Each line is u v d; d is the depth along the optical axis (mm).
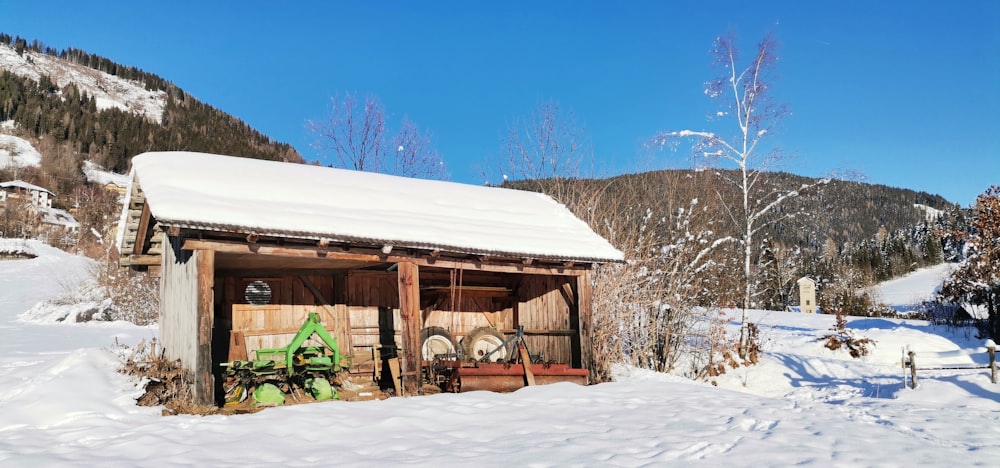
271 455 7805
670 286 20391
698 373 19469
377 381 14312
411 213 13617
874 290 54719
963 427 9734
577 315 14594
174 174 11930
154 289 31719
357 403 10812
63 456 7609
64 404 9719
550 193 26047
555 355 15141
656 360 19812
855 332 22781
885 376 18391
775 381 19094
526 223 15133
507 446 8312
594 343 17094
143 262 15352
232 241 10961
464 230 13430
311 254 11578
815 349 21953
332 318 14398
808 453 7930
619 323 19125
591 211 21969
